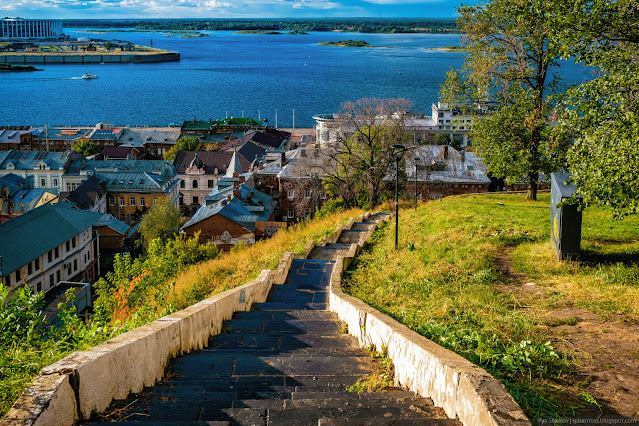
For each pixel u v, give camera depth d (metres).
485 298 11.45
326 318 11.72
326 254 20.88
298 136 154.62
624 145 12.87
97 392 5.72
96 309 11.01
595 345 8.30
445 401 5.80
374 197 44.66
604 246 16.23
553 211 15.82
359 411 5.81
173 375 7.61
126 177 92.31
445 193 73.50
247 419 5.64
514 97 31.61
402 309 11.23
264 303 13.81
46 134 134.38
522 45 30.20
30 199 81.00
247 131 139.88
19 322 8.47
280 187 72.00
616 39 14.29
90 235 61.97
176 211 72.06
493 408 4.78
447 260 15.48
